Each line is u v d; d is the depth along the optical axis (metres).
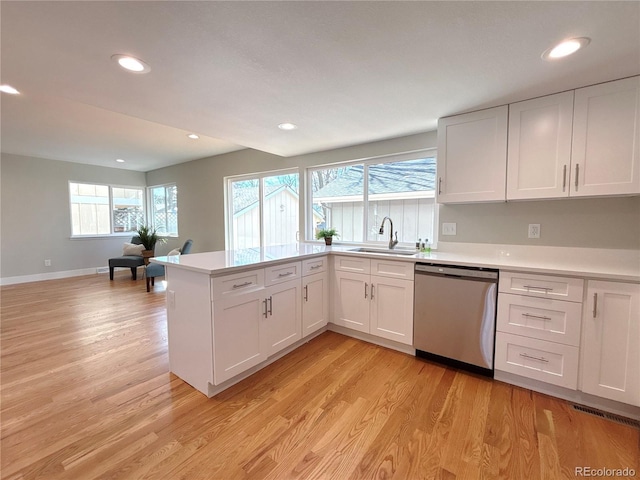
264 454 1.46
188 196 5.61
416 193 3.10
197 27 1.32
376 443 1.53
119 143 4.23
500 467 1.38
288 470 1.37
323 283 2.91
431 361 2.42
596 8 1.22
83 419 1.69
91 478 1.31
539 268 1.89
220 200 5.05
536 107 2.10
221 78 1.81
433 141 2.87
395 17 1.27
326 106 2.26
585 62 1.65
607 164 1.88
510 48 1.51
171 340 2.19
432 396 1.94
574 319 1.81
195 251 5.55
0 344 2.68
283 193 4.36
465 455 1.45
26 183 5.21
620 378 1.70
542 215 2.36
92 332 2.96
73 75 1.74
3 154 4.96
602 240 2.14
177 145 4.35
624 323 1.68
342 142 3.27
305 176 3.92
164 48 1.48
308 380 2.13
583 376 1.80
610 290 1.70
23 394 1.93
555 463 1.40
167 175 6.09
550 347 1.90
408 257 2.46
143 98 2.09
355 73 1.77
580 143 1.96
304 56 1.58
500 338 2.07
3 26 1.27
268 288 2.26
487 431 1.61
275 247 3.21
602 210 2.14
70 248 5.75
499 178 2.26
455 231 2.77
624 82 1.82
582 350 1.80
